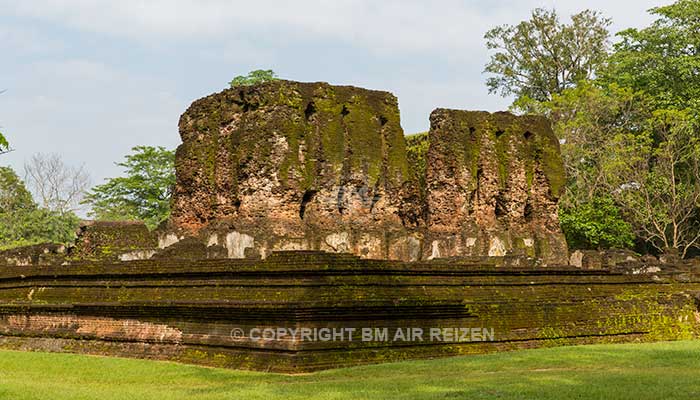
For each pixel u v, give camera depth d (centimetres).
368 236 3191
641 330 2866
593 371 1962
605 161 5394
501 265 2923
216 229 3103
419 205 3719
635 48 6172
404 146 3394
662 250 5488
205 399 1631
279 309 2105
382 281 2330
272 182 3011
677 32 5822
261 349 2148
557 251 3791
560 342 2683
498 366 2069
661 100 5769
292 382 1875
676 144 5469
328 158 3147
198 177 3356
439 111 3588
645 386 1689
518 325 2614
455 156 3559
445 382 1789
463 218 3544
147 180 6838
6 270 3106
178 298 2481
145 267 2633
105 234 3591
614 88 5612
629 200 5338
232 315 2236
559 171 3888
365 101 3284
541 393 1617
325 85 3178
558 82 6488
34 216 6412
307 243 3022
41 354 2534
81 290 2823
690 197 5388
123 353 2511
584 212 5275
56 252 3575
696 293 3008
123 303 2544
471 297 2650
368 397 1612
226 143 3222
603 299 2894
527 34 6450
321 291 2167
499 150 3734
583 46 6378
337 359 2127
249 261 2327
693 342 2692
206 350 2292
